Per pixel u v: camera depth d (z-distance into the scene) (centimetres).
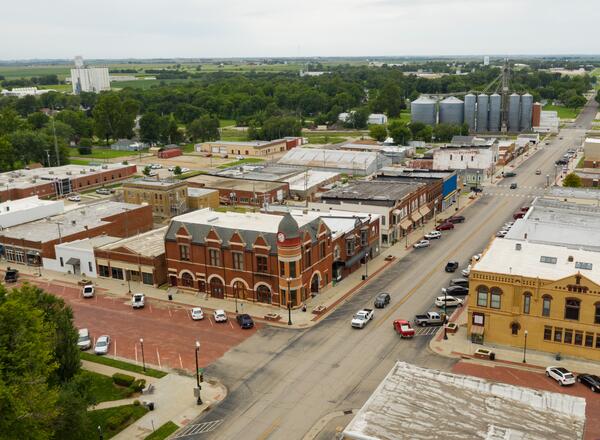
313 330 8519
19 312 5300
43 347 5528
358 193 13750
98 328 8838
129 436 6062
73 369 6638
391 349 7831
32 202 14300
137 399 6781
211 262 9819
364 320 8569
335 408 6456
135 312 9419
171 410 6538
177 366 7562
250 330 8600
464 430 4516
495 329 7838
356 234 11050
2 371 5047
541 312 7512
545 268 7838
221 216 10850
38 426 5144
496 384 5209
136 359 7788
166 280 10706
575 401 4944
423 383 5228
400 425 4591
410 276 10719
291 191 17725
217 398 6762
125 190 16025
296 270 9094
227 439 5966
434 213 15150
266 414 6397
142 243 11256
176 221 10312
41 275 11425
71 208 15112
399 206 12838
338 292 10012
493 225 14112
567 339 7438
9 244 12250
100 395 6900
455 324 8338
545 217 10881
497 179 19975
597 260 8144
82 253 11256
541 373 7100
